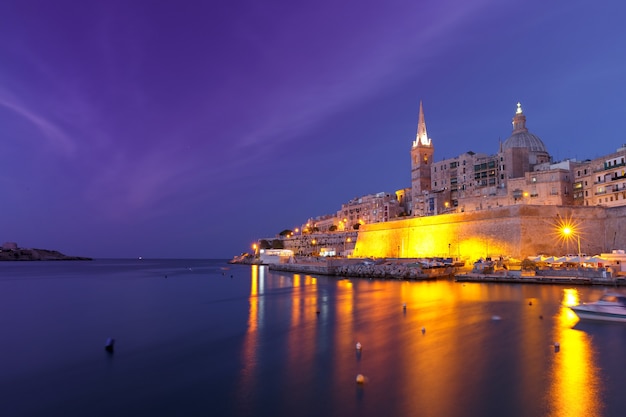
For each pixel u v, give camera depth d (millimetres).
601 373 19047
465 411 15484
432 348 23531
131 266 197500
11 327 33438
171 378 20172
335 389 17938
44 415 16453
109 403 17438
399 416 15258
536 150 109750
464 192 107438
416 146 138750
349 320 32625
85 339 28781
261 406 16578
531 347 23328
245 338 27766
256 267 152875
